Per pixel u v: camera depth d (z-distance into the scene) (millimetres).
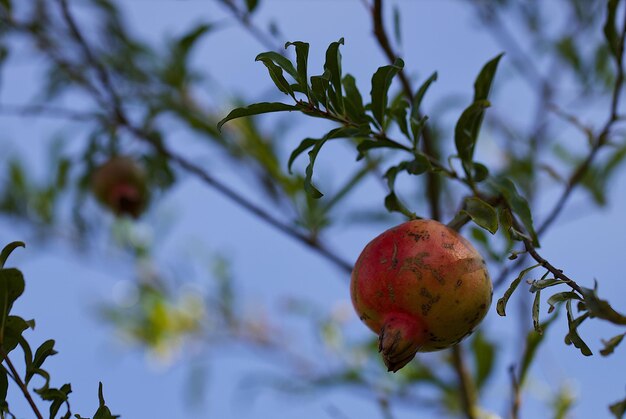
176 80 1927
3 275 1169
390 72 1270
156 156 1945
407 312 1224
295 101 1237
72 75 1925
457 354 1631
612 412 1198
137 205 1982
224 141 1850
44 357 1182
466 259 1226
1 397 1179
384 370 1793
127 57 1979
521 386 1462
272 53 1225
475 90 1330
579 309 1205
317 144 1239
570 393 1642
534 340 1456
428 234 1231
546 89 1903
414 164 1302
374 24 1464
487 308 1236
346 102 1277
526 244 1226
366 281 1232
